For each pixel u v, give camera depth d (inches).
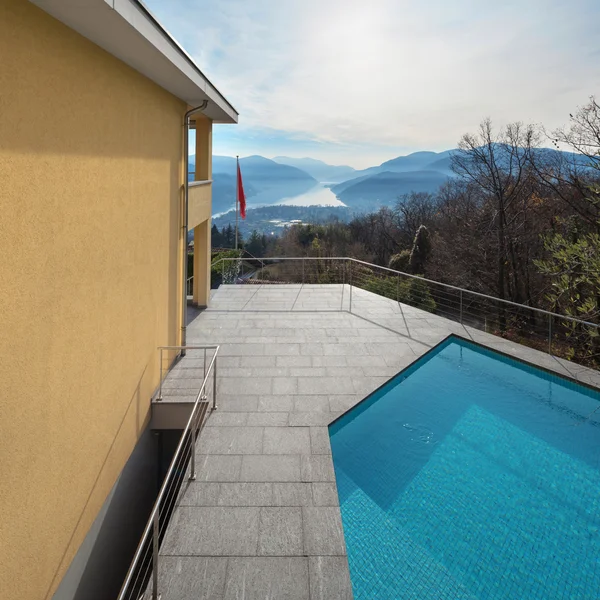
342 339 302.8
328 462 168.9
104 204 152.0
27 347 107.4
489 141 683.4
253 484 155.6
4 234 97.3
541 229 632.4
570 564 134.2
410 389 245.9
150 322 209.8
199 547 127.4
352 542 140.8
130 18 123.0
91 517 148.0
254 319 346.6
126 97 170.7
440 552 138.1
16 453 103.6
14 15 98.2
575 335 377.1
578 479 175.0
